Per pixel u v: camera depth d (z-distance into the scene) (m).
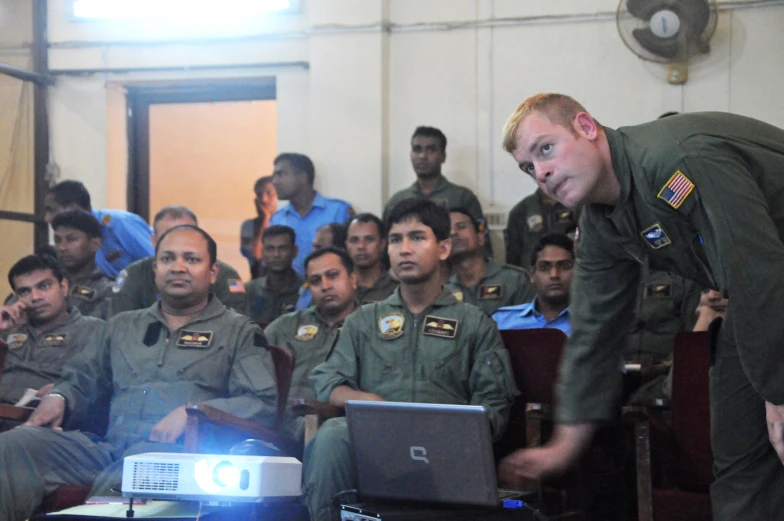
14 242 6.06
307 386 3.80
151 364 3.32
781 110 5.30
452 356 3.15
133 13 6.24
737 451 2.13
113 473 3.05
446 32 5.79
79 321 3.99
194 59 6.16
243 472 2.34
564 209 5.24
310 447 2.86
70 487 3.07
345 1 5.85
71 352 3.91
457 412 2.31
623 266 2.17
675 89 5.45
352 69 5.84
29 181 6.20
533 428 2.96
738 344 1.84
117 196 6.40
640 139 1.97
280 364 3.36
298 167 5.55
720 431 2.15
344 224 5.00
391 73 5.86
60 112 6.34
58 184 5.20
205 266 3.42
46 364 3.88
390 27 5.85
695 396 3.00
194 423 2.88
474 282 4.38
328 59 5.87
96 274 4.71
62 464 3.11
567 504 3.03
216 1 6.14
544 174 2.01
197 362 3.31
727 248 1.82
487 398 3.05
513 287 4.33
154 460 2.38
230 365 3.35
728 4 5.37
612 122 5.54
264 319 4.92
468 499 2.34
